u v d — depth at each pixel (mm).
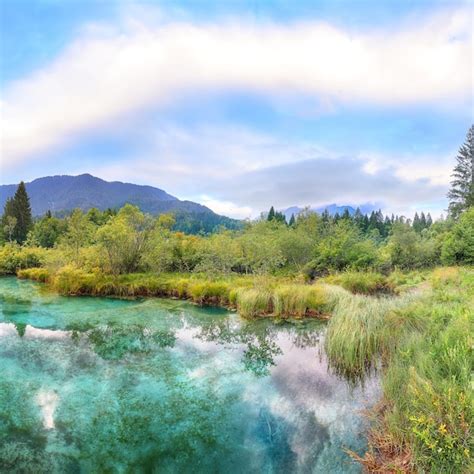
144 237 18984
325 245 21391
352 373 6129
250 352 7469
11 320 10148
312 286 12055
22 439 4328
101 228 16875
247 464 3873
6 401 5242
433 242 24891
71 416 4863
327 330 7934
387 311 7414
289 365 6688
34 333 8820
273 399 5312
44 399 5328
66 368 6527
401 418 3840
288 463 3857
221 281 14422
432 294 9180
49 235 39875
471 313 5574
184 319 10305
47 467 3830
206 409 5066
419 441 3268
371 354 6289
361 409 4844
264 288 11664
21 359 6949
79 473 3748
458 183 39312
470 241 20984
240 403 5227
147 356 7211
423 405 3455
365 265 20844
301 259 21562
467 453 2775
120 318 10414
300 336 8695
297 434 4379
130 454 4070
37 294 14672
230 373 6332
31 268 22281
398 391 4418
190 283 14000
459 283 12570
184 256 20672
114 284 14477
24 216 49750
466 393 3225
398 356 5391
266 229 24797
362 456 3846
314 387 5664
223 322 9984
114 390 5645
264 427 4578
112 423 4699
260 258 18406
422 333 5984
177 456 4043
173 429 4566
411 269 23391
